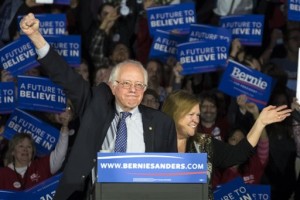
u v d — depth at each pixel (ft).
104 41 50.11
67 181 25.99
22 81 42.29
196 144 28.43
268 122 28.45
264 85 43.75
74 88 26.63
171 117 27.04
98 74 45.98
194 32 46.62
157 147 26.40
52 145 41.91
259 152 42.01
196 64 44.70
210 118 43.60
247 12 53.72
